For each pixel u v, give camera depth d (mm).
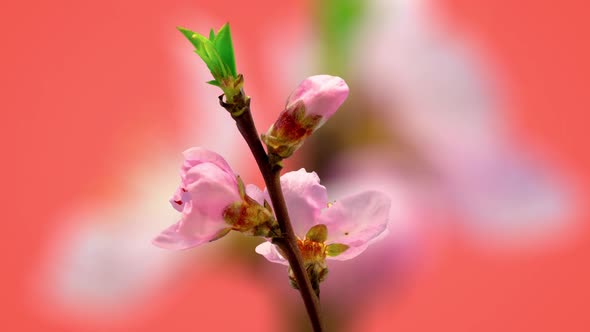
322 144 591
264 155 445
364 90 604
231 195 442
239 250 599
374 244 555
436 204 608
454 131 611
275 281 587
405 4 614
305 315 578
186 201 444
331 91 443
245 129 444
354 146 596
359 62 606
